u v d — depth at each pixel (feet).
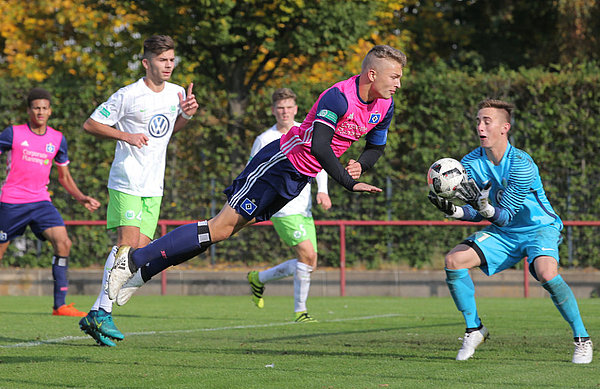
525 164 55.67
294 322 87.04
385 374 47.11
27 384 43.39
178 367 50.14
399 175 145.07
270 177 51.52
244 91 163.73
